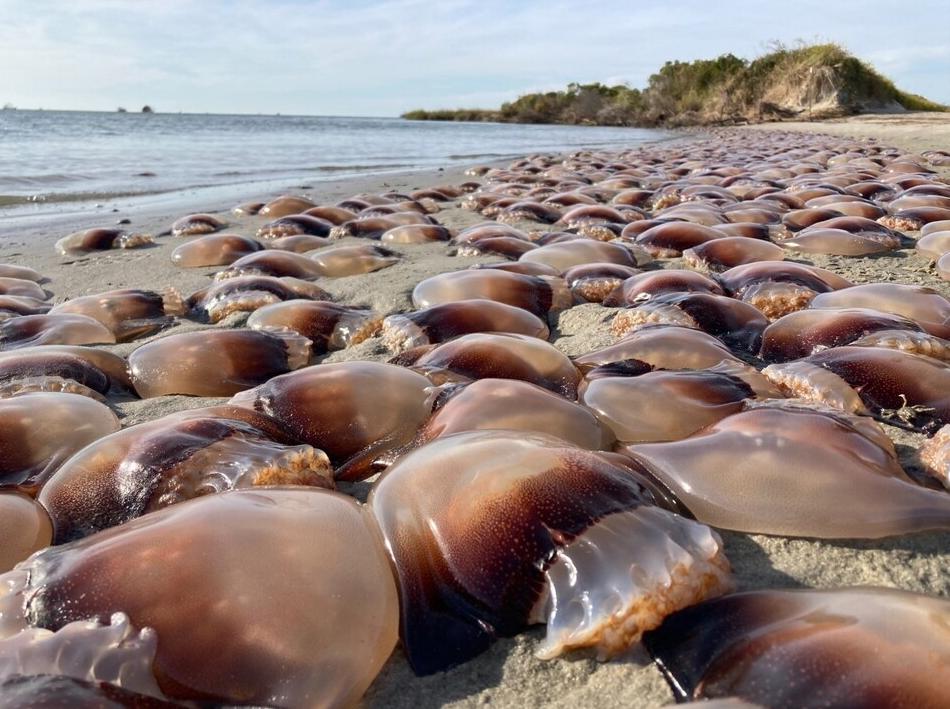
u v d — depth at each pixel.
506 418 0.49
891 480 0.43
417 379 0.59
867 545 0.41
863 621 0.29
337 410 0.54
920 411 0.55
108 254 1.47
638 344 0.67
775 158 3.08
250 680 0.31
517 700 0.33
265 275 1.07
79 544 0.36
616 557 0.35
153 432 0.49
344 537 0.36
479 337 0.66
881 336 0.65
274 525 0.36
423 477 0.40
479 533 0.37
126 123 10.62
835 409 0.51
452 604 0.36
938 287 0.94
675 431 0.51
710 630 0.32
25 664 0.30
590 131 9.12
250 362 0.72
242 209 2.00
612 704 0.32
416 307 0.94
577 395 0.59
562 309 0.93
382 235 1.47
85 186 2.83
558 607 0.35
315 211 1.74
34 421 0.54
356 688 0.32
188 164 3.87
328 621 0.33
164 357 0.72
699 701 0.28
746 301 0.86
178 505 0.38
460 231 1.61
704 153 3.79
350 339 0.83
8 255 1.48
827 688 0.27
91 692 0.29
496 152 5.14
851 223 1.24
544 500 0.37
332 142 6.32
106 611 0.32
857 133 4.96
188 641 0.31
